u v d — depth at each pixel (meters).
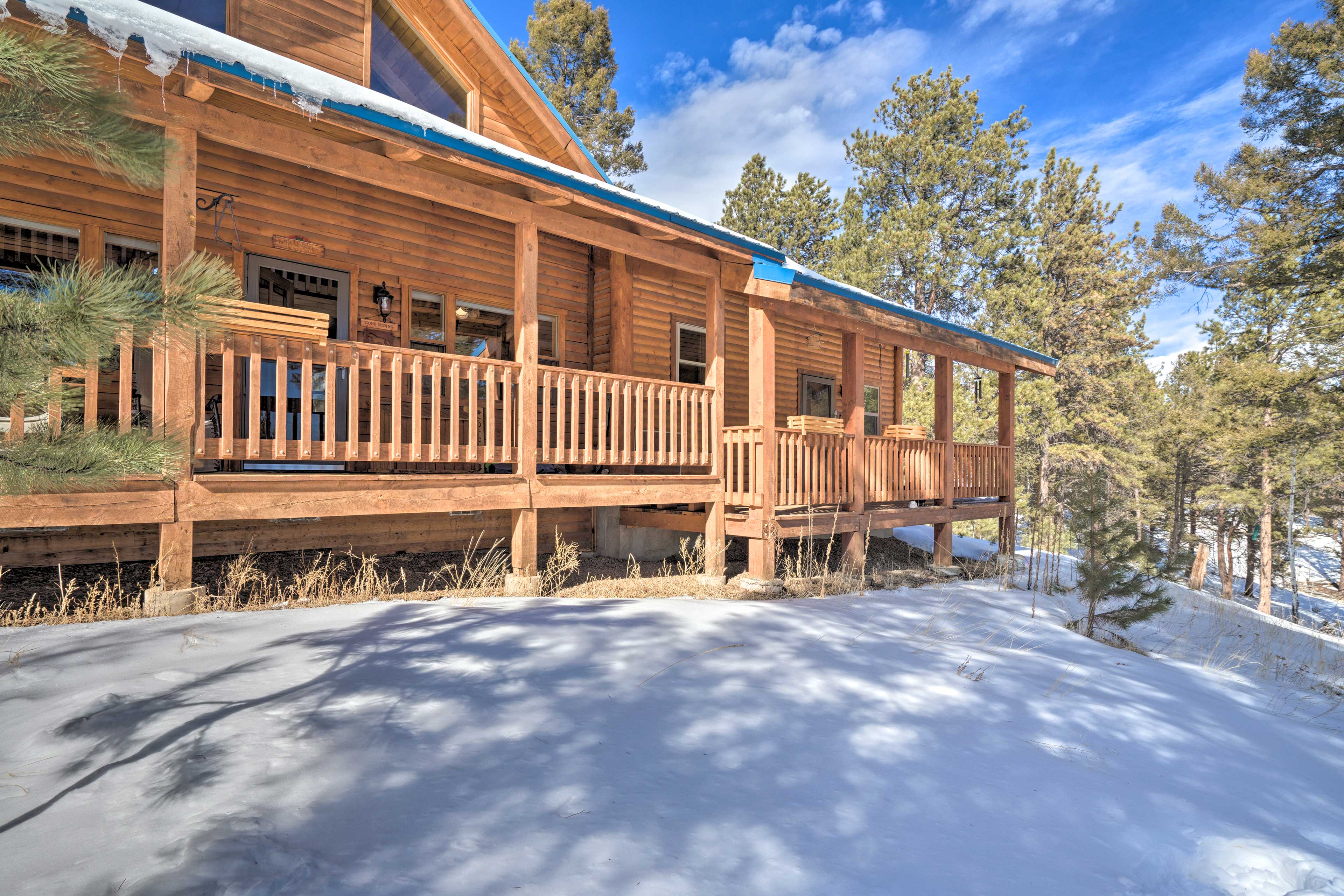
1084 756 3.53
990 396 27.44
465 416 8.83
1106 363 28.89
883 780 2.91
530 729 3.03
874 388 16.59
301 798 2.30
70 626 4.20
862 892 2.07
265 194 7.37
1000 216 29.39
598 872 2.02
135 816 2.14
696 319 11.95
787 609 6.53
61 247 6.28
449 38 9.54
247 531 7.02
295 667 3.58
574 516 9.98
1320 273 19.11
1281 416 22.23
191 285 2.40
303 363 5.41
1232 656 8.11
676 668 4.12
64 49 2.35
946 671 4.78
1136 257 22.92
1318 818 3.22
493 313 9.46
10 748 2.58
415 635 4.33
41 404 2.32
